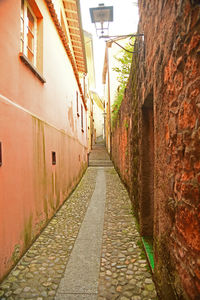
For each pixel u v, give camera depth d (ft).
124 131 26.11
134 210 16.79
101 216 16.85
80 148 35.32
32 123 12.32
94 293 8.13
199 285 4.50
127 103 22.22
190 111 4.88
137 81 14.51
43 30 14.88
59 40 20.16
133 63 16.67
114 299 7.82
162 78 7.25
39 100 13.85
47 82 15.69
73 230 14.20
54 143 17.44
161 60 7.36
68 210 18.53
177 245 5.83
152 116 12.84
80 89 35.37
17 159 10.21
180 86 5.50
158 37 7.80
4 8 9.16
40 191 13.62
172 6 5.99
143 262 10.19
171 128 6.30
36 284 8.69
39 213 13.41
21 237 10.62
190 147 4.91
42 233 13.71
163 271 7.19
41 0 14.43
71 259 10.57
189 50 4.86
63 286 8.55
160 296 7.47
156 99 8.24
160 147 7.68
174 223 6.09
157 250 8.08
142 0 11.54
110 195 23.32
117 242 12.36
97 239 12.78
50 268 9.81
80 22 24.68
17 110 10.30
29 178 11.74
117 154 37.58
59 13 21.36
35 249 11.60
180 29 5.38
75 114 30.27
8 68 9.50
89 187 28.25
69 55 24.45
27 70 11.78
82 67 38.96
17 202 10.16
